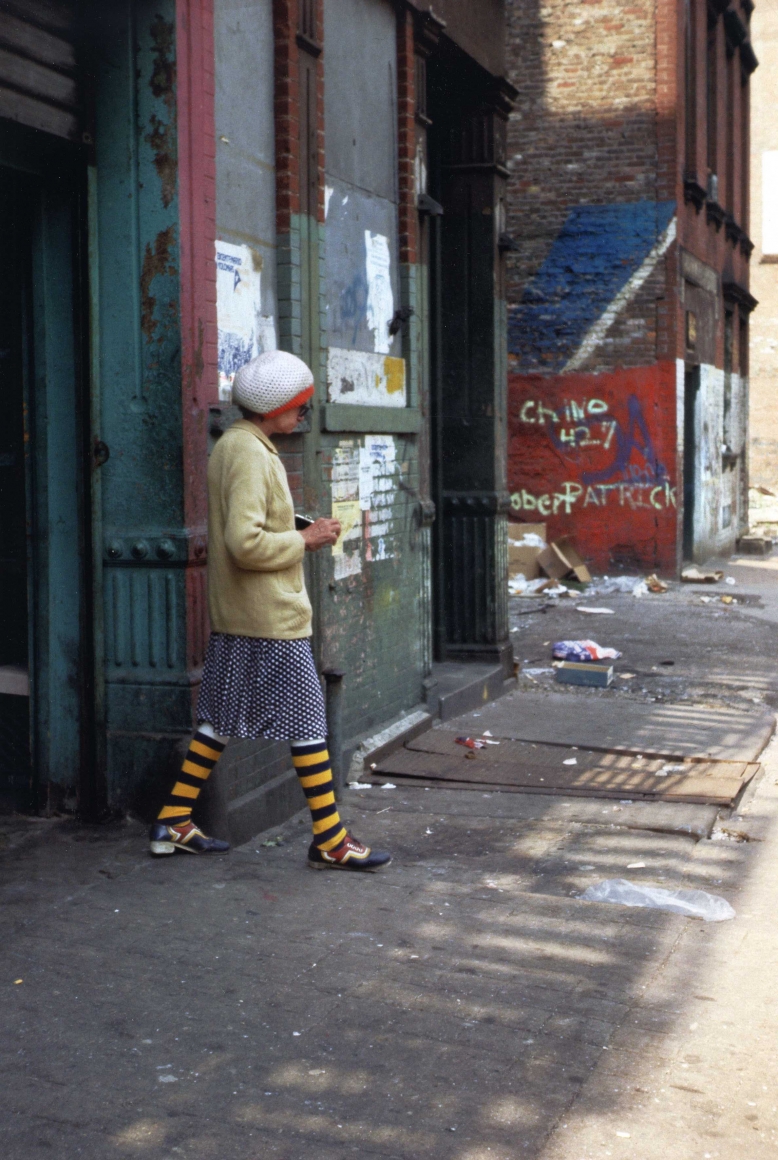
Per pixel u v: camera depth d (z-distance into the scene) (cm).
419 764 601
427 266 695
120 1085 285
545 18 1451
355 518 596
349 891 419
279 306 521
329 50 568
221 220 472
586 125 1446
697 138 1562
